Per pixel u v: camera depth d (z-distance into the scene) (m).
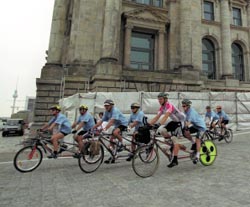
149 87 18.25
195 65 23.61
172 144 6.76
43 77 19.42
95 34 20.73
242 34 30.28
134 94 14.70
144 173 6.14
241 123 18.72
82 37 20.45
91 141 7.12
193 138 7.39
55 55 20.42
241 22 31.05
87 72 19.67
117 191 5.03
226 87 22.75
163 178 5.97
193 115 6.95
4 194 4.97
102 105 13.67
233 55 30.20
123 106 14.26
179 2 24.73
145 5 24.14
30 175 6.73
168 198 4.50
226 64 27.27
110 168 7.45
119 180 5.92
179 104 16.31
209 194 4.65
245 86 24.06
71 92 18.12
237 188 4.94
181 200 4.37
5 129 33.31
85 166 6.87
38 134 7.75
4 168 7.93
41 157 7.63
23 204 4.36
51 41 20.84
